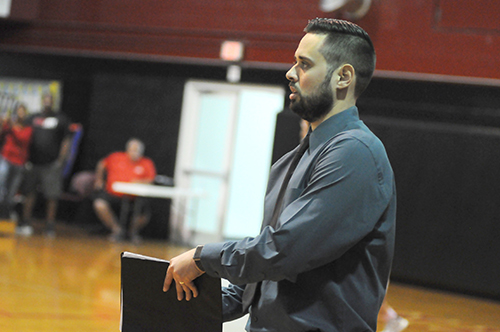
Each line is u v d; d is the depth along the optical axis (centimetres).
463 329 544
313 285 184
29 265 711
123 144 1204
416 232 823
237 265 180
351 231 175
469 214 798
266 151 1196
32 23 1185
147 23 1107
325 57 192
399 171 831
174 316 199
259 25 1030
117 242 1059
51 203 1076
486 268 787
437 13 885
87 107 1274
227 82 1109
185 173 1157
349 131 189
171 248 1045
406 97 916
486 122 865
